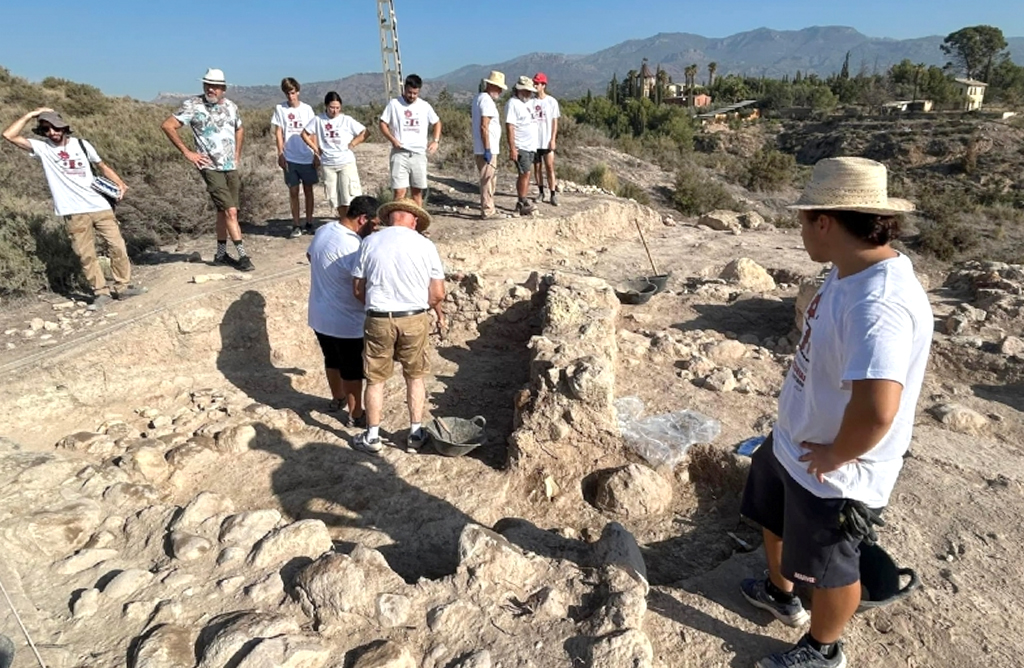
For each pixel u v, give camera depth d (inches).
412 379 179.3
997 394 212.8
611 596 111.3
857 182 80.2
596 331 214.5
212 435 185.6
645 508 155.4
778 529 105.2
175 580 116.5
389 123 325.4
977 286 304.2
